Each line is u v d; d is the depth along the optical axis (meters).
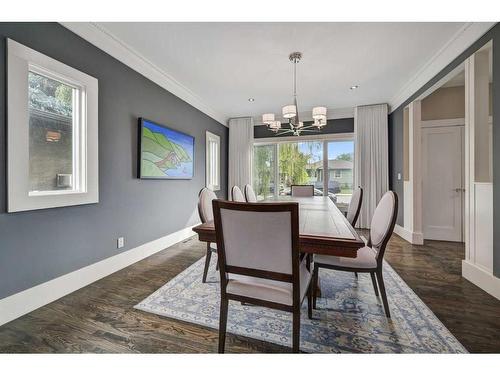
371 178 4.46
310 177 5.22
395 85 3.55
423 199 3.75
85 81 2.11
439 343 1.37
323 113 2.74
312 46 2.48
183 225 3.80
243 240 1.19
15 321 1.60
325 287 2.10
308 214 2.06
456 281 2.19
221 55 2.68
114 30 2.22
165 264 2.69
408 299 1.87
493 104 1.93
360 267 1.65
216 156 5.11
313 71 3.08
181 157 3.66
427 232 3.74
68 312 1.71
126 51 2.55
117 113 2.52
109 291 2.03
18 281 1.66
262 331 1.50
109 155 2.43
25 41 1.68
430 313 1.67
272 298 1.21
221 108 4.79
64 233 1.98
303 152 5.28
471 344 1.36
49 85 1.92
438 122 3.62
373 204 4.44
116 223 2.52
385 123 4.36
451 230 3.61
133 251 2.74
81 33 2.08
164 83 3.27
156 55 2.69
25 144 1.66
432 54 2.64
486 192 2.02
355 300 1.87
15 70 1.60
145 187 2.97
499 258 1.88
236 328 1.53
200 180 4.37
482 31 2.02
